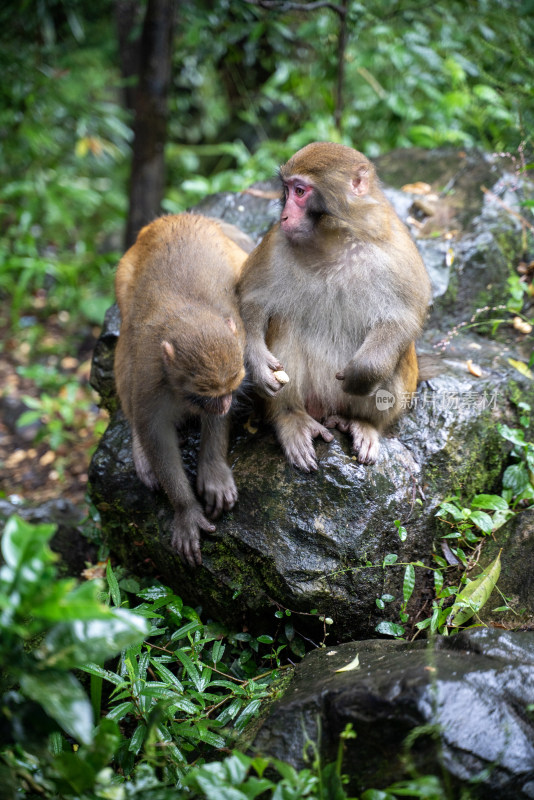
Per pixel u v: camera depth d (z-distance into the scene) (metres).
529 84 7.60
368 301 4.57
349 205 4.42
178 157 11.97
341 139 8.88
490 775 3.03
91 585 2.82
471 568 4.62
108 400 6.10
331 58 9.41
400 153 7.51
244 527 4.58
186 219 5.41
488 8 8.30
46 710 3.10
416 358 5.09
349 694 3.33
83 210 12.16
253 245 6.05
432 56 8.48
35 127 10.86
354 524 4.42
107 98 13.83
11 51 10.52
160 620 4.53
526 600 4.38
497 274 6.32
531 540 4.60
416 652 3.64
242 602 4.60
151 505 5.00
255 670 4.51
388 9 8.96
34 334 9.95
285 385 4.73
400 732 3.16
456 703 3.16
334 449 4.61
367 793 2.99
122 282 5.41
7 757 3.12
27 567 2.79
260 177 8.87
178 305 4.58
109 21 11.90
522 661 3.41
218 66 11.52
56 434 8.06
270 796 3.24
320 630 4.45
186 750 3.89
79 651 2.84
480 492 5.09
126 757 3.79
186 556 4.67
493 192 6.74
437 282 6.13
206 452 4.67
